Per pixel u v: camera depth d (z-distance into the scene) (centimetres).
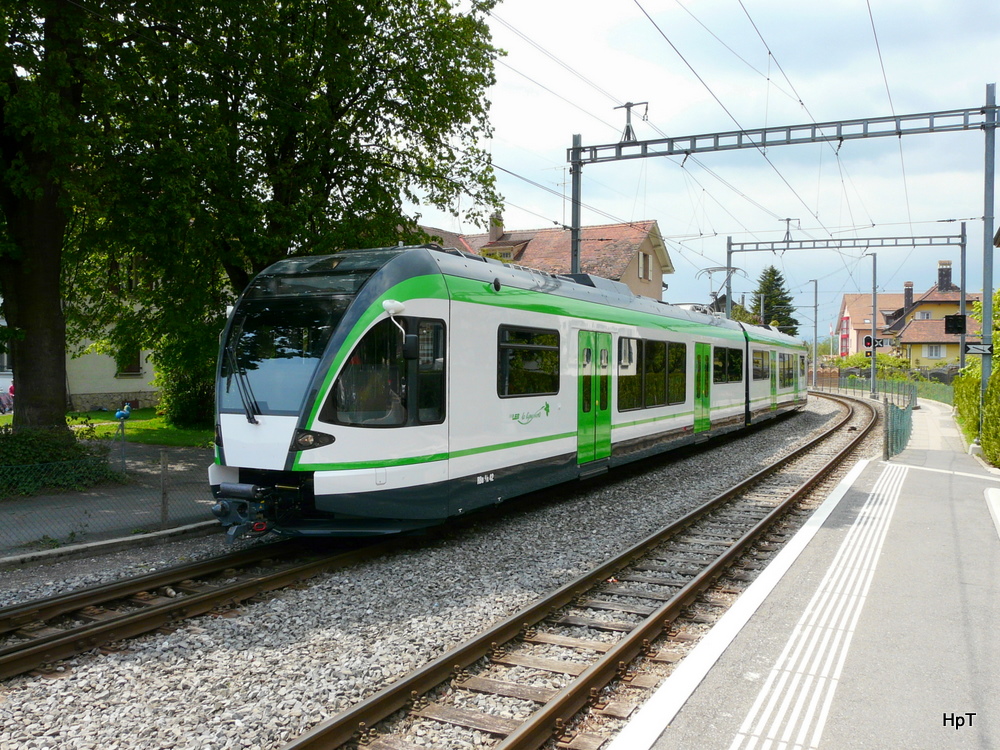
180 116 1316
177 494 1170
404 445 838
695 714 461
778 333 2877
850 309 9862
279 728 461
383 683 530
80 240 1462
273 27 1363
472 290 938
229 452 833
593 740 449
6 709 490
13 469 1120
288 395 812
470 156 1717
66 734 454
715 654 552
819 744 424
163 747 439
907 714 460
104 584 750
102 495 1153
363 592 734
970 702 476
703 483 1409
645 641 588
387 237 1557
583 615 677
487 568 825
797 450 1844
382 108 1593
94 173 1230
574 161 1778
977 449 1936
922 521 1020
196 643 601
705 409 1814
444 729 464
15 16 1170
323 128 1463
